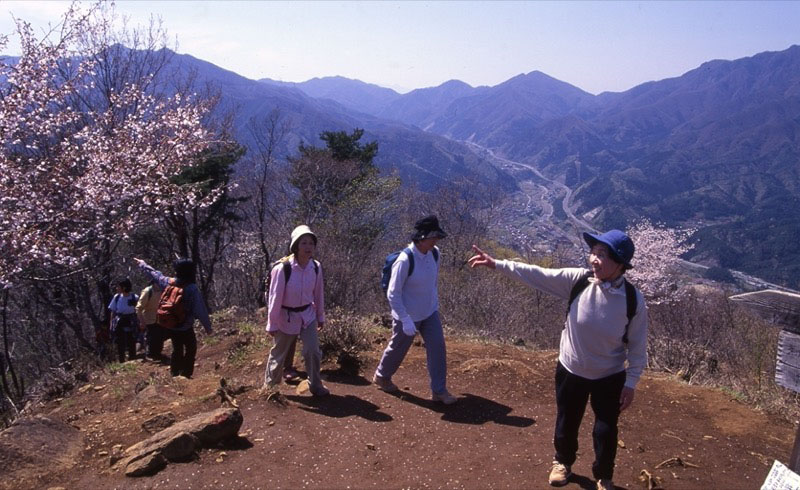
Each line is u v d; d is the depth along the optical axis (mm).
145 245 22781
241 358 7375
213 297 27031
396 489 3754
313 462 4066
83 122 15344
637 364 3428
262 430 4527
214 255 24984
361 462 4109
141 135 15008
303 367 6395
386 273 5359
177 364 6906
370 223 26031
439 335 5332
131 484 3693
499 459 4195
